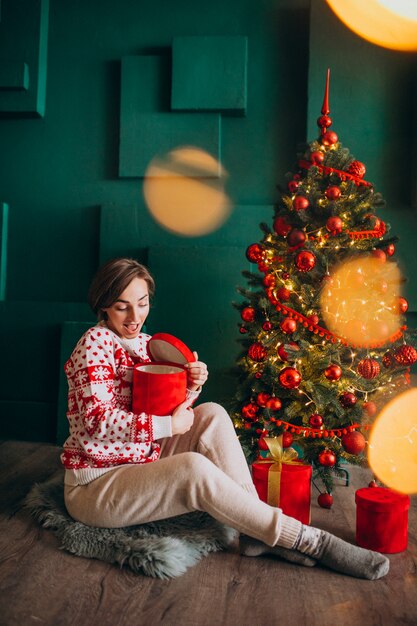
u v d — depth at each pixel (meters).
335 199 2.08
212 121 2.83
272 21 2.86
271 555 1.56
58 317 2.80
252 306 2.20
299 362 2.05
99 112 2.94
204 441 1.67
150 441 1.53
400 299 2.08
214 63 2.80
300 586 1.41
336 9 2.73
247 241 2.82
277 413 2.08
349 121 2.72
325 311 2.04
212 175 2.84
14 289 2.97
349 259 2.02
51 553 1.55
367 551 1.48
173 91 2.80
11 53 2.85
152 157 2.86
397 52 2.71
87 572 1.46
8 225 2.97
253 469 1.81
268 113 2.86
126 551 1.48
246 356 2.25
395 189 2.71
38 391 2.81
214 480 1.49
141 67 2.87
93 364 1.56
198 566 1.50
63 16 2.95
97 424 1.52
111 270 1.60
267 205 2.82
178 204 2.88
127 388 1.62
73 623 1.23
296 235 2.04
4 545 1.60
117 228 2.88
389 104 2.71
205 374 1.65
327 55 2.72
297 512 1.74
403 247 2.69
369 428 2.06
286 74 2.85
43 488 1.90
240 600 1.34
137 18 2.92
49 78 2.96
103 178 2.94
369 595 1.37
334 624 1.25
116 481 1.55
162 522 1.67
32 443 2.75
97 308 1.65
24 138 2.96
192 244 2.86
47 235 2.96
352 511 1.95
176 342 1.63
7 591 1.36
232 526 1.49
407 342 2.10
